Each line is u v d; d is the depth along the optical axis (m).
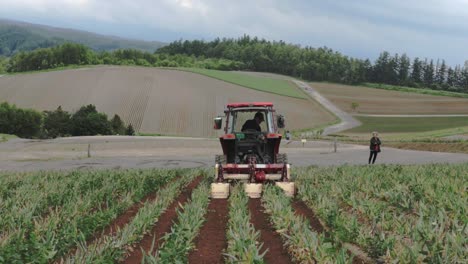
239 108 15.59
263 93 131.50
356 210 11.92
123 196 14.16
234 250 7.90
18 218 10.10
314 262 7.60
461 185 13.97
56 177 19.31
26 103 107.62
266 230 10.50
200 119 100.00
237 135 15.41
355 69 197.50
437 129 95.31
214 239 9.74
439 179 14.94
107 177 18.56
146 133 92.94
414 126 102.56
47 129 90.50
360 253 8.52
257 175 14.60
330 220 10.11
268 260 8.29
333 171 20.08
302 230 8.78
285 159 15.62
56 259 8.20
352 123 108.00
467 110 131.88
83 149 45.06
